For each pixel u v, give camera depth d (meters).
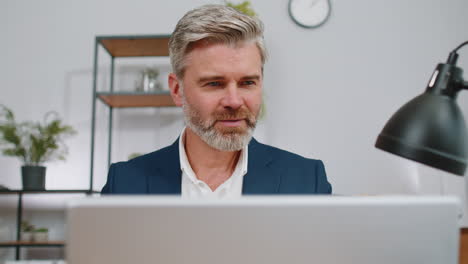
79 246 0.62
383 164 3.15
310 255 0.63
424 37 3.25
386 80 3.22
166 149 1.28
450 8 3.26
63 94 3.24
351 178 3.14
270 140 3.18
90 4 3.31
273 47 3.26
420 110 0.82
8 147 3.14
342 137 3.18
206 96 1.08
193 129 1.14
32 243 2.66
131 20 3.29
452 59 0.85
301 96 3.22
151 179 1.23
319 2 3.28
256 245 0.63
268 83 3.23
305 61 3.25
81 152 3.19
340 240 0.63
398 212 0.64
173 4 3.30
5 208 3.11
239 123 1.09
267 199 0.63
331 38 3.26
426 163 0.79
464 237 2.86
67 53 3.28
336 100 3.21
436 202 0.64
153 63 3.26
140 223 0.62
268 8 3.29
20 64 3.27
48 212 3.11
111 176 1.26
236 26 1.04
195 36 1.05
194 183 1.22
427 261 0.64
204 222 0.62
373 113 3.20
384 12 3.28
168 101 3.06
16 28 3.30
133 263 0.62
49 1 3.32
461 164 0.79
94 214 0.62
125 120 3.21
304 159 1.26
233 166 1.25
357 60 3.24
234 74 1.06
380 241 0.63
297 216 0.63
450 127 0.80
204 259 0.62
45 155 3.04
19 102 3.23
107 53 3.28
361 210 0.63
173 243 0.62
